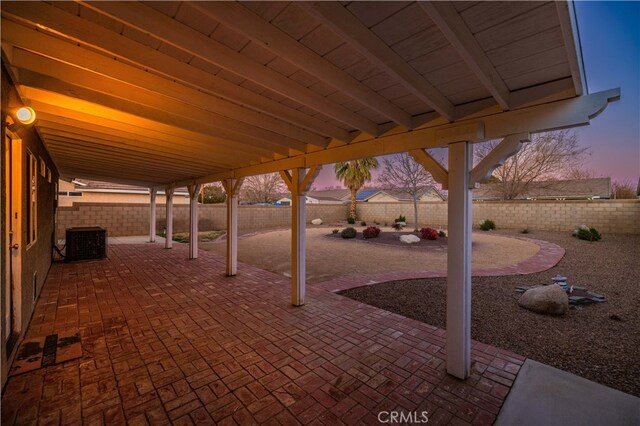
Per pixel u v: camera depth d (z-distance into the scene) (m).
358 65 2.05
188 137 3.73
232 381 2.52
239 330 3.53
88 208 11.79
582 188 19.06
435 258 8.42
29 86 2.39
